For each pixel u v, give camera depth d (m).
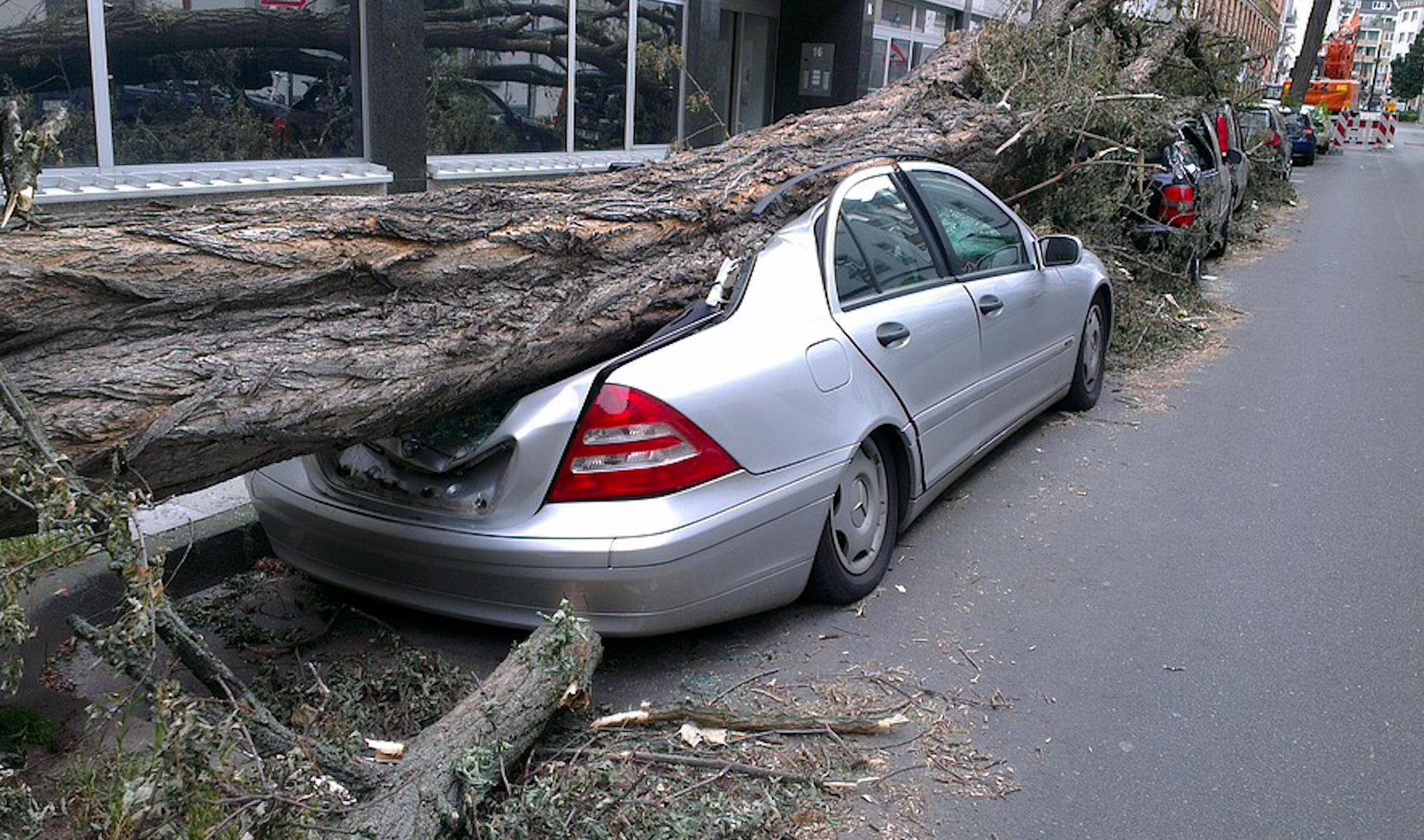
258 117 8.45
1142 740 3.52
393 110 9.20
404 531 3.68
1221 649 4.11
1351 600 4.53
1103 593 4.52
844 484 4.22
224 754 2.34
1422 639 4.22
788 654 3.96
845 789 3.19
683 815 2.96
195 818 2.35
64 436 2.60
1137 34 10.57
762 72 16.61
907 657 3.96
